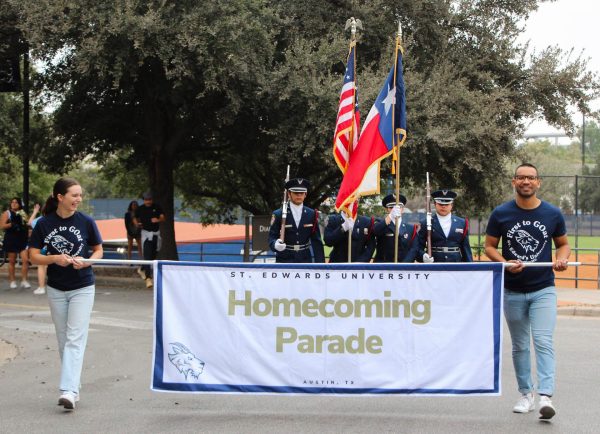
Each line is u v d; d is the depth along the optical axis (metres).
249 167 22.45
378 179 8.92
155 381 6.84
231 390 6.82
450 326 6.73
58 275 6.92
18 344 10.38
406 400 7.36
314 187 23.45
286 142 17.09
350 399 7.39
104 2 15.91
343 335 6.76
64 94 20.59
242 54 16.33
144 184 27.03
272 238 10.09
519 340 6.85
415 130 16.73
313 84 16.23
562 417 6.66
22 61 22.17
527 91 19.38
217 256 24.31
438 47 19.12
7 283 18.69
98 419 6.62
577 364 9.18
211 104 18.86
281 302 6.79
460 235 9.88
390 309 6.75
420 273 6.73
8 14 17.39
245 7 16.55
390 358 6.75
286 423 6.48
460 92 17.11
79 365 6.91
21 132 22.22
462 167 17.75
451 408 7.03
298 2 18.44
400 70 8.77
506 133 18.70
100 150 22.59
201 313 6.84
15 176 35.56
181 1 16.38
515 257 6.80
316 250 10.22
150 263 6.82
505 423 6.46
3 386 7.94
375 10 18.33
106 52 16.05
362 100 15.79
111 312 13.74
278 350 6.80
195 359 6.83
